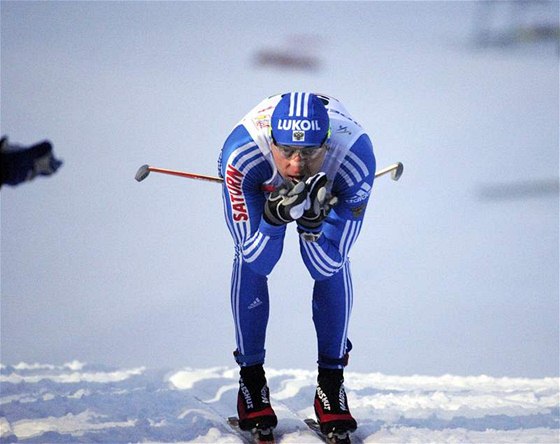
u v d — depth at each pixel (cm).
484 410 1482
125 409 1405
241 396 1309
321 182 1158
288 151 1191
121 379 1644
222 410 1489
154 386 1575
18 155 994
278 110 1202
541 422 1396
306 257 1266
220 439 1244
